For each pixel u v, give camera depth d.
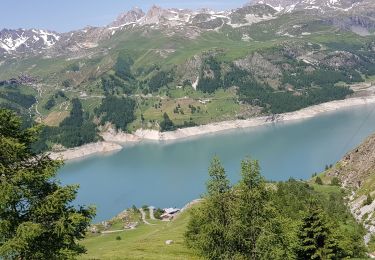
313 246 48.06
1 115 28.84
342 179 182.12
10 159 28.16
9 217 27.08
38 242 27.52
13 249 25.56
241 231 37.34
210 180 39.62
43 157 30.00
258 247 37.00
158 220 188.00
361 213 123.50
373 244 86.50
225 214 38.19
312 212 49.91
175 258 61.06
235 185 40.09
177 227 116.31
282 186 119.31
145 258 58.91
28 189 27.77
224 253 37.47
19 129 29.97
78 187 29.36
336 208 115.88
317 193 146.62
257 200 38.22
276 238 37.72
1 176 27.31
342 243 51.03
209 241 37.62
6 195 25.95
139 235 142.62
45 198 27.91
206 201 39.03
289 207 73.56
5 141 27.38
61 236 27.92
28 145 30.19
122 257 59.06
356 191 159.50
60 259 27.28
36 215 27.91
